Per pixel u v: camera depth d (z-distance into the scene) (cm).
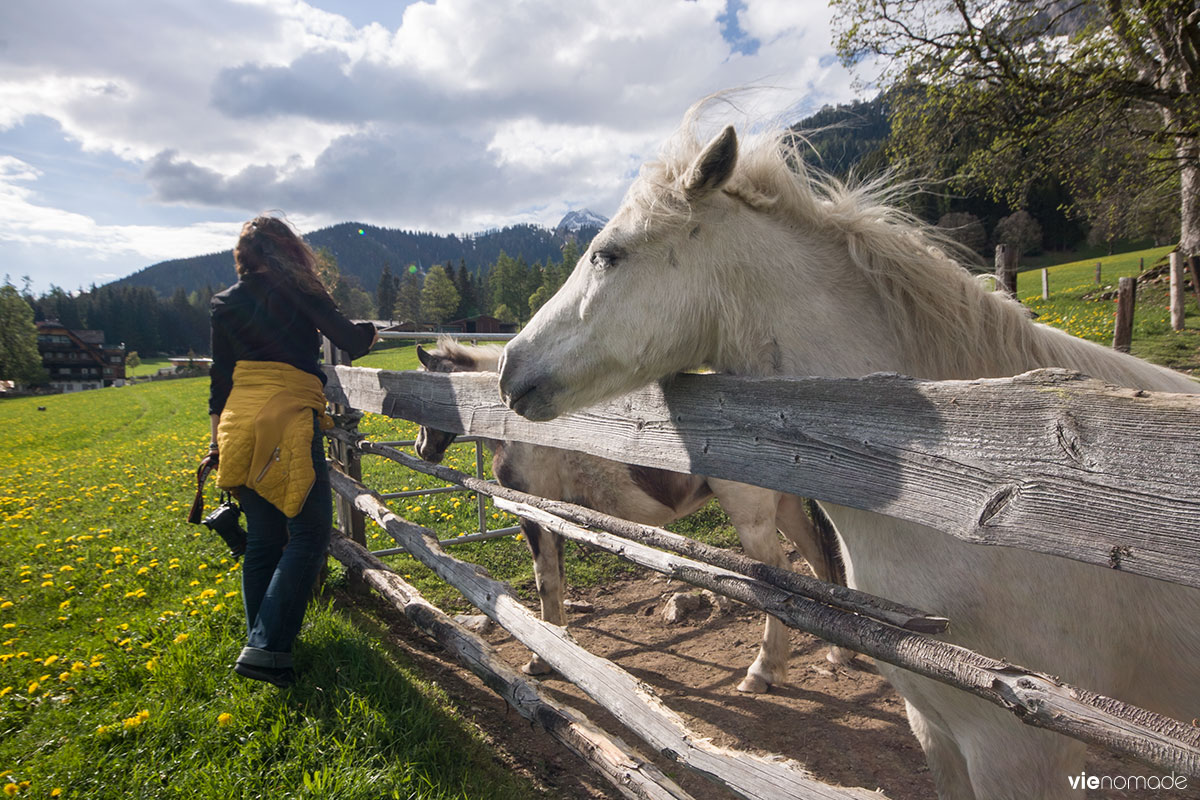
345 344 296
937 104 1199
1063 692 91
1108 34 1144
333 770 240
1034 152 1214
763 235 153
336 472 468
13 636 395
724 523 609
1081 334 1083
